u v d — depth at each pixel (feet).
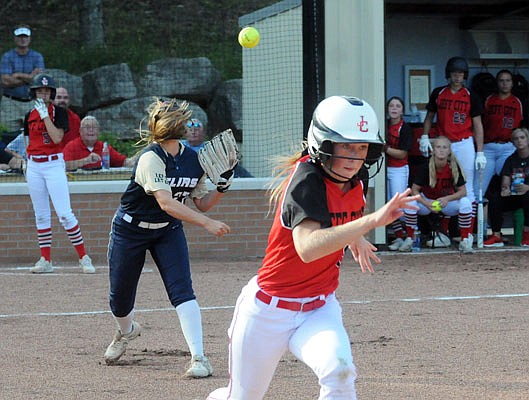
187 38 194.80
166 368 57.57
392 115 116.78
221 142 54.60
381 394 49.78
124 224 54.85
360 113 35.19
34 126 97.09
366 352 61.52
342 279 95.71
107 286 91.91
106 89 168.45
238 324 36.76
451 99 118.21
